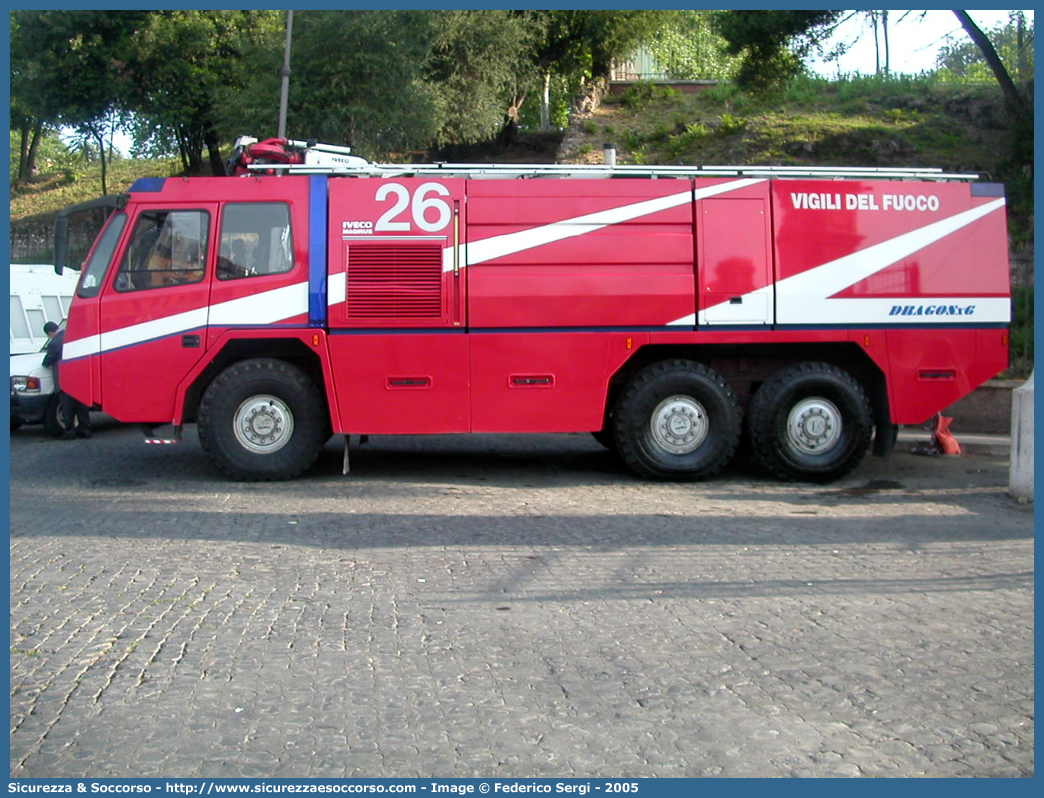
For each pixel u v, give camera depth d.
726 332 11.91
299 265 11.70
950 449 14.33
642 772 4.39
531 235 11.75
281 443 11.89
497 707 5.10
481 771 4.41
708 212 11.91
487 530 9.28
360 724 4.89
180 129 33.62
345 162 12.49
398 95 24.30
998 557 8.27
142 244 11.74
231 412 11.78
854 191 12.06
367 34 23.70
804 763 4.48
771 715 5.01
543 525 9.52
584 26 32.94
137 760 4.52
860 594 7.15
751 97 24.86
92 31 31.95
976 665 5.71
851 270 12.02
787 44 21.48
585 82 33.62
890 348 12.10
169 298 11.68
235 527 9.37
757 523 9.67
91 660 5.75
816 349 12.45
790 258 11.96
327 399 11.87
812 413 12.09
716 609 6.77
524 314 11.73
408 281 11.70
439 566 7.91
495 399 11.80
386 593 7.14
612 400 12.48
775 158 22.72
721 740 4.72
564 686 5.38
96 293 11.72
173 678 5.48
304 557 8.20
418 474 12.59
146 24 32.19
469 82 29.20
